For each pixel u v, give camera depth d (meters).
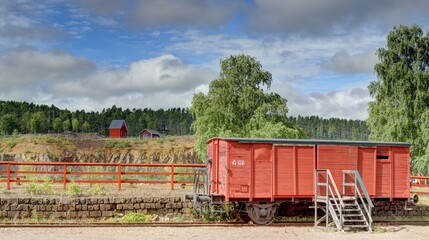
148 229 18.56
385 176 22.03
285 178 20.89
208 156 23.11
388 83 46.75
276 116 47.00
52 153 102.06
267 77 49.44
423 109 45.78
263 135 42.94
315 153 21.28
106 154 106.81
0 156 97.12
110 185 28.58
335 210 20.64
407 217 24.44
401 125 44.66
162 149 108.56
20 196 21.72
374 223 21.38
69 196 22.30
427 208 25.20
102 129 191.88
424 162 42.34
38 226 18.64
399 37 47.56
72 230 18.02
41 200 21.31
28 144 104.44
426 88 45.81
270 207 20.81
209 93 49.50
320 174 21.11
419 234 18.55
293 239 16.98
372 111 47.25
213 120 46.38
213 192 21.62
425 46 46.59
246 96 47.44
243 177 20.56
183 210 22.78
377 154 22.09
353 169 21.55
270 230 19.09
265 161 20.81
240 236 17.45
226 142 20.56
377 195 21.83
